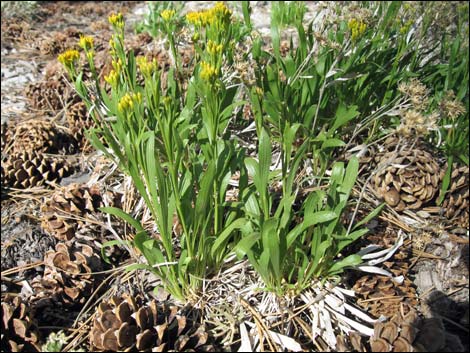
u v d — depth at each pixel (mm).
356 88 572
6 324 390
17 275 485
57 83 790
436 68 621
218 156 416
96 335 383
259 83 548
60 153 678
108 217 502
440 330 373
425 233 500
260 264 390
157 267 436
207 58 521
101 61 849
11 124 736
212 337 408
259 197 440
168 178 411
